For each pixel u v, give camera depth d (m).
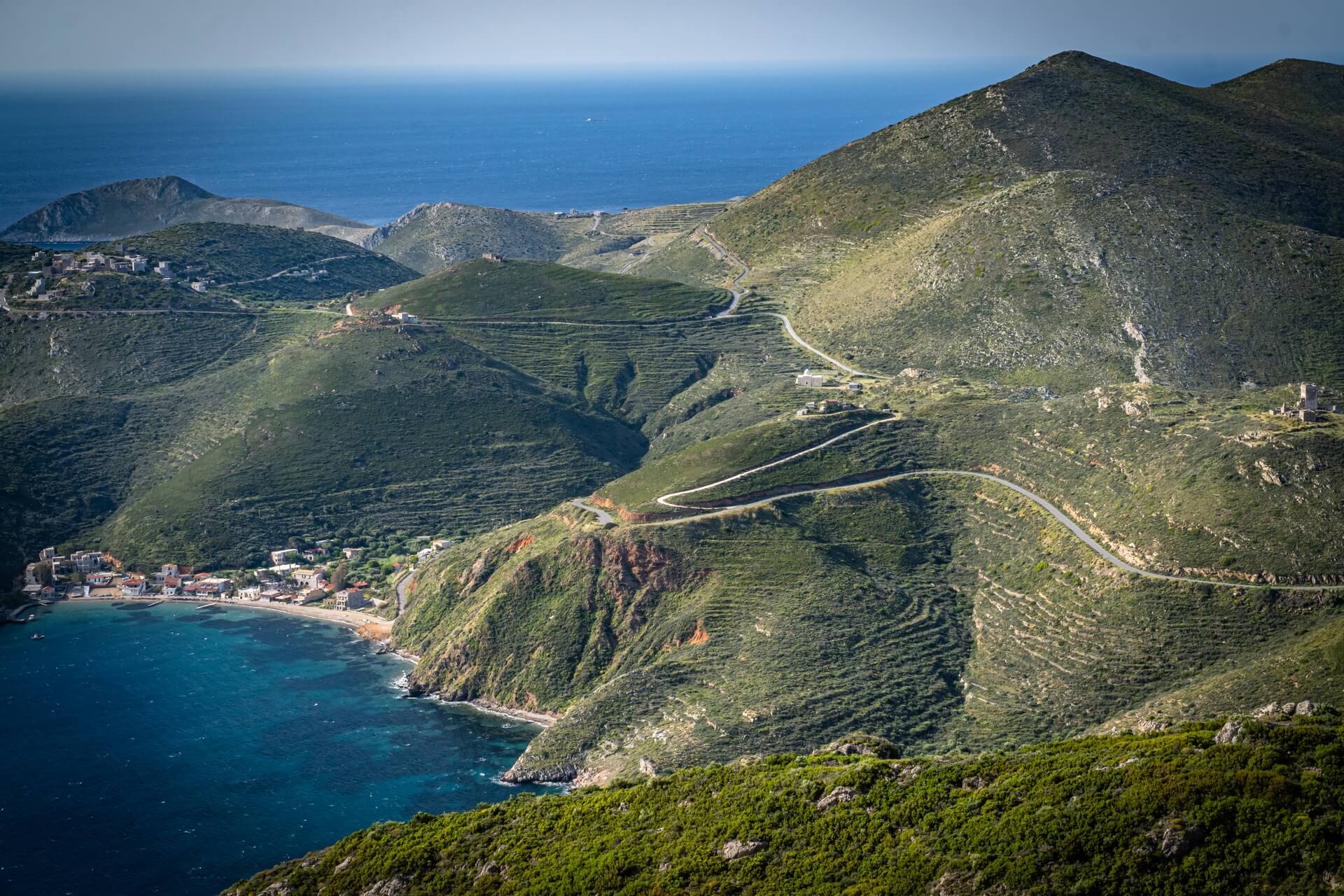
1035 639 182.38
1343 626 155.88
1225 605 172.50
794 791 122.31
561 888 118.38
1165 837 95.94
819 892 106.00
